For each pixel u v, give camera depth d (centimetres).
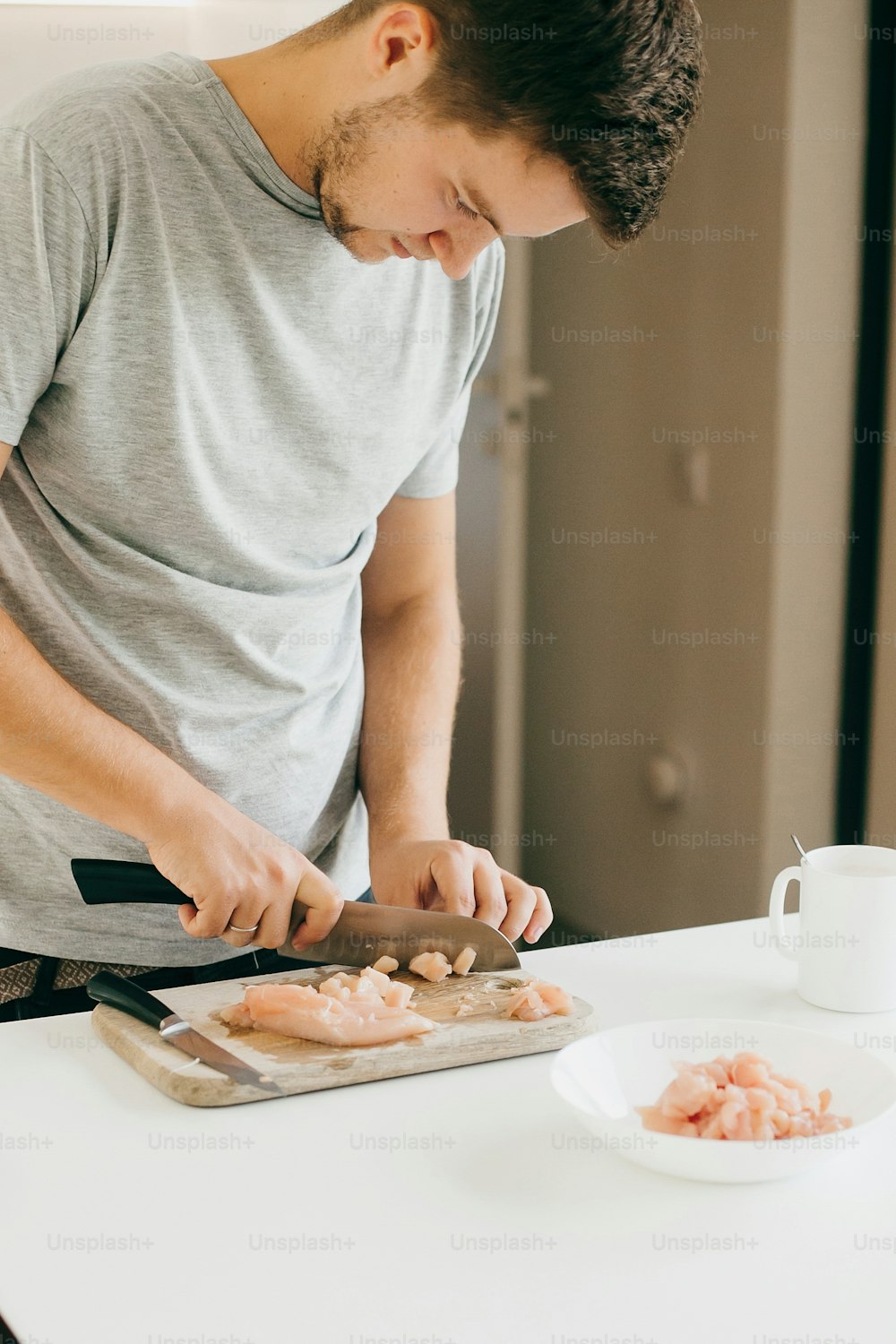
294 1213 77
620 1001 109
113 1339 65
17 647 107
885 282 250
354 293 123
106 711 120
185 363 114
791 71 238
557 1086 83
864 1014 107
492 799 332
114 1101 91
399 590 154
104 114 107
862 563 260
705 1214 77
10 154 104
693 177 266
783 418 249
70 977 126
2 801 123
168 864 110
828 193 245
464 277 120
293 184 114
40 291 104
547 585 318
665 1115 82
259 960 130
